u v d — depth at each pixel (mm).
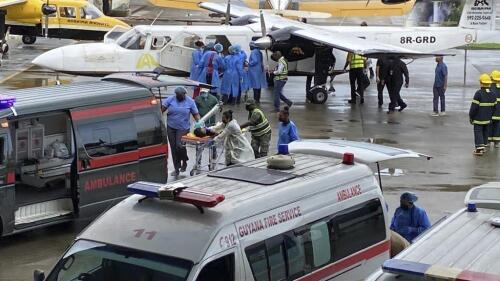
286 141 18750
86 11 46906
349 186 10125
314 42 31938
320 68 32531
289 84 38750
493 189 9234
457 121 28812
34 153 15555
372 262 10391
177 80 17578
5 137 14312
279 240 8969
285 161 10227
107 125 15734
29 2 46281
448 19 58812
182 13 64750
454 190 19500
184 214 8625
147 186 9008
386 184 19938
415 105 32250
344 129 26875
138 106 16281
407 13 54375
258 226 8742
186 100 19938
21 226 14906
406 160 22625
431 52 37594
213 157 19344
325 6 53562
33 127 15445
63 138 15969
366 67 34344
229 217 8477
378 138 25531
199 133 19188
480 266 6711
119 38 32500
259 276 8680
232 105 31047
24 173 15406
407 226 12961
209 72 30562
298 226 9250
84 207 15570
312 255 9414
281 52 32500
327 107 31531
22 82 34500
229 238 8398
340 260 9836
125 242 8594
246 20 36969
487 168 21859
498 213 8367
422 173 21172
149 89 16578
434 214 17391
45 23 45469
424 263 6590
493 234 7578
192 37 32375
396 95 30203
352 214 10062
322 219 9602
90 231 8938
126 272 8438
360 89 32312
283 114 18688
